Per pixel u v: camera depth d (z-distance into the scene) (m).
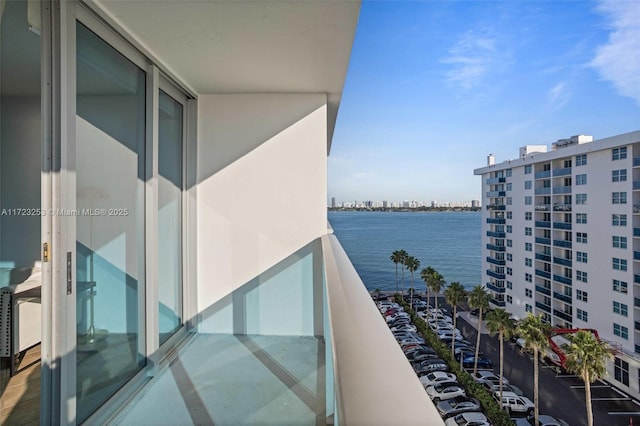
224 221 3.03
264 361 2.53
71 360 1.51
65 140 1.49
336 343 0.61
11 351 1.57
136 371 2.14
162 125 2.57
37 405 1.55
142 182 2.22
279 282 3.03
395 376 0.48
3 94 1.48
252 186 3.04
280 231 3.03
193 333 3.02
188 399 2.02
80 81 1.64
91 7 1.65
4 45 1.42
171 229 2.73
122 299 1.98
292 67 2.46
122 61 2.01
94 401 1.73
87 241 1.68
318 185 3.03
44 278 1.43
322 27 1.89
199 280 3.04
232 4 1.67
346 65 2.43
